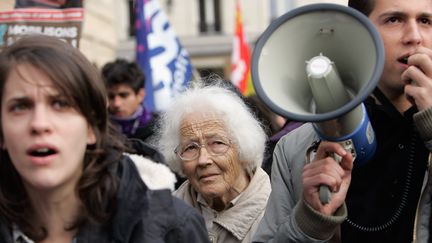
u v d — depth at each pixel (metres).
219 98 2.69
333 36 1.78
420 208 1.92
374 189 1.99
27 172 1.60
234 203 2.68
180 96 2.76
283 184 2.14
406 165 1.98
